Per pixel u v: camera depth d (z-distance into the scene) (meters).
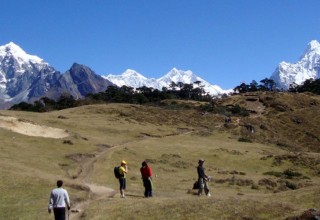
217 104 199.00
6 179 38.81
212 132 119.75
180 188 49.72
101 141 82.00
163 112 141.00
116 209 30.00
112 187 45.03
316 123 170.62
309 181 67.12
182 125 127.00
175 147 86.56
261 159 82.62
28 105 173.88
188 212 28.50
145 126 114.44
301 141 150.88
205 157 80.38
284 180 65.00
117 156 69.06
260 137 129.12
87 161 63.47
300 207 30.66
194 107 177.88
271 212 28.62
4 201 33.28
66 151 66.81
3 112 98.12
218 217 27.67
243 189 55.78
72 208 32.16
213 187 55.31
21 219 29.08
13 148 61.12
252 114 177.62
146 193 35.59
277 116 173.12
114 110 131.00
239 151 88.62
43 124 89.06
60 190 24.59
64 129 85.06
